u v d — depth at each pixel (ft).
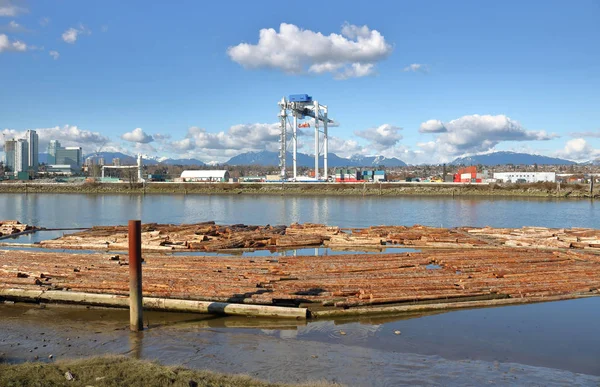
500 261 80.33
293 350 43.62
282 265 74.23
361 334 48.37
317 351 43.45
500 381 37.58
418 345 45.52
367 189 393.70
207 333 48.11
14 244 110.01
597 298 61.77
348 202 304.50
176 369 36.27
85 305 57.21
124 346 44.27
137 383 33.14
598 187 380.99
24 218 196.13
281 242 110.63
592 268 74.54
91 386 32.53
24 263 73.61
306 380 37.06
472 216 207.31
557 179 499.51
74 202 302.45
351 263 76.84
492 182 419.95
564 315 55.16
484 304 58.08
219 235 120.57
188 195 384.68
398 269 72.79
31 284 61.36
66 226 164.96
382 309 54.60
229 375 35.88
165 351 43.01
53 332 48.29
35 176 616.80
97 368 35.58
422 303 57.21
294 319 52.60
